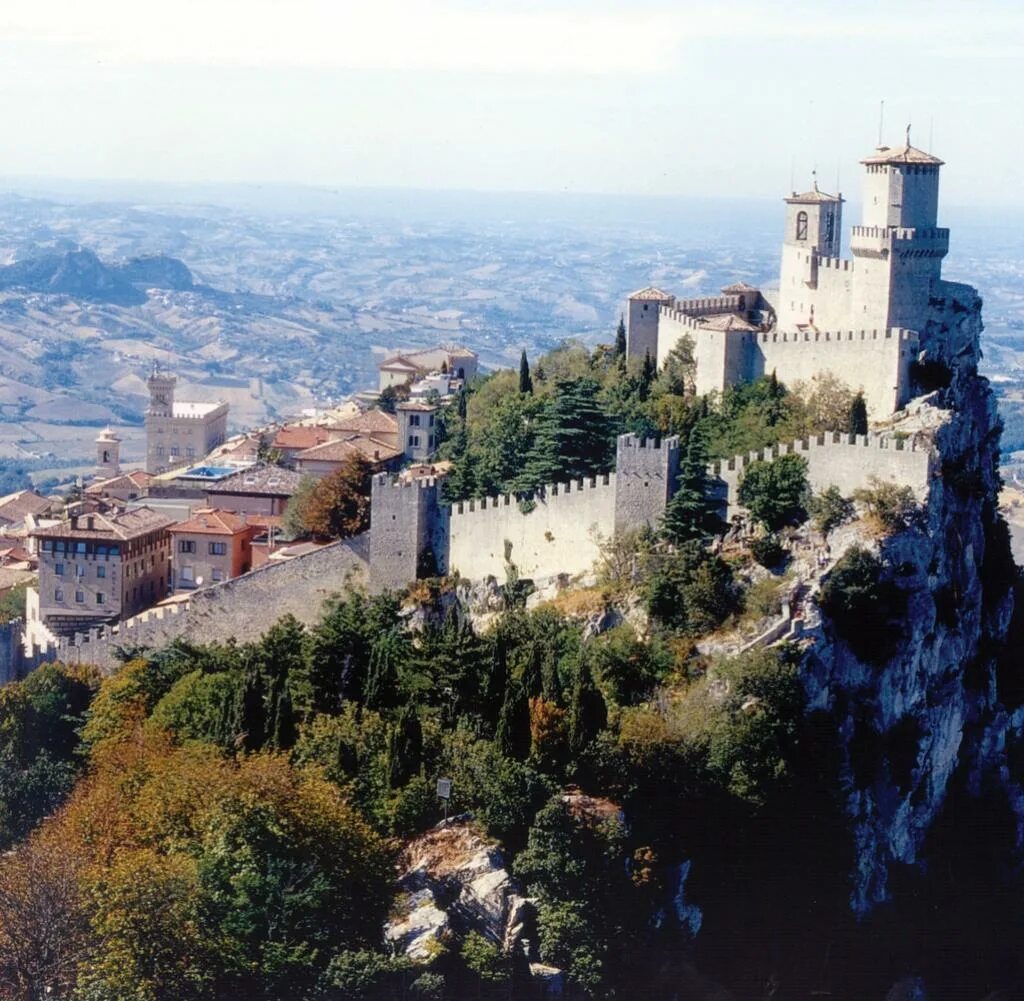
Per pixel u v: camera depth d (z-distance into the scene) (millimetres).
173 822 164875
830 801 197875
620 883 174250
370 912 160250
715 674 198500
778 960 189125
